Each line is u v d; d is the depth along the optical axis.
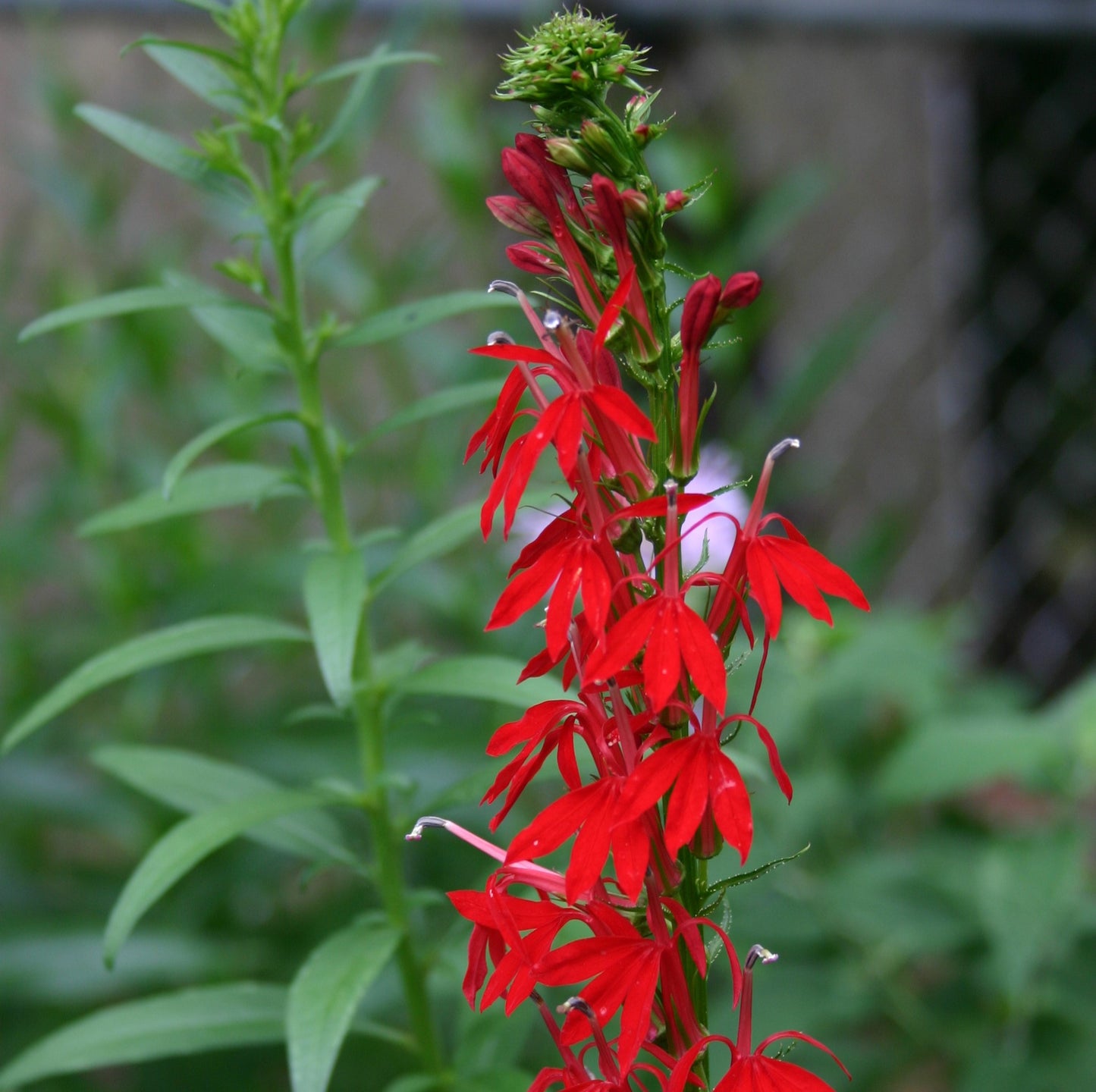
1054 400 2.20
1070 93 2.10
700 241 1.56
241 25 0.85
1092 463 2.22
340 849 0.88
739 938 1.15
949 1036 1.13
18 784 1.23
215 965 1.12
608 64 0.73
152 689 1.27
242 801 0.84
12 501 1.75
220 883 1.22
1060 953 1.12
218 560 1.42
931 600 2.18
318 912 1.29
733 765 0.70
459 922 0.87
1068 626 2.23
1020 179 2.13
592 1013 0.71
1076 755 1.12
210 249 1.70
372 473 1.40
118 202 1.41
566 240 0.73
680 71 1.92
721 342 0.73
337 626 0.81
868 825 1.39
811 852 1.29
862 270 2.09
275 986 0.88
